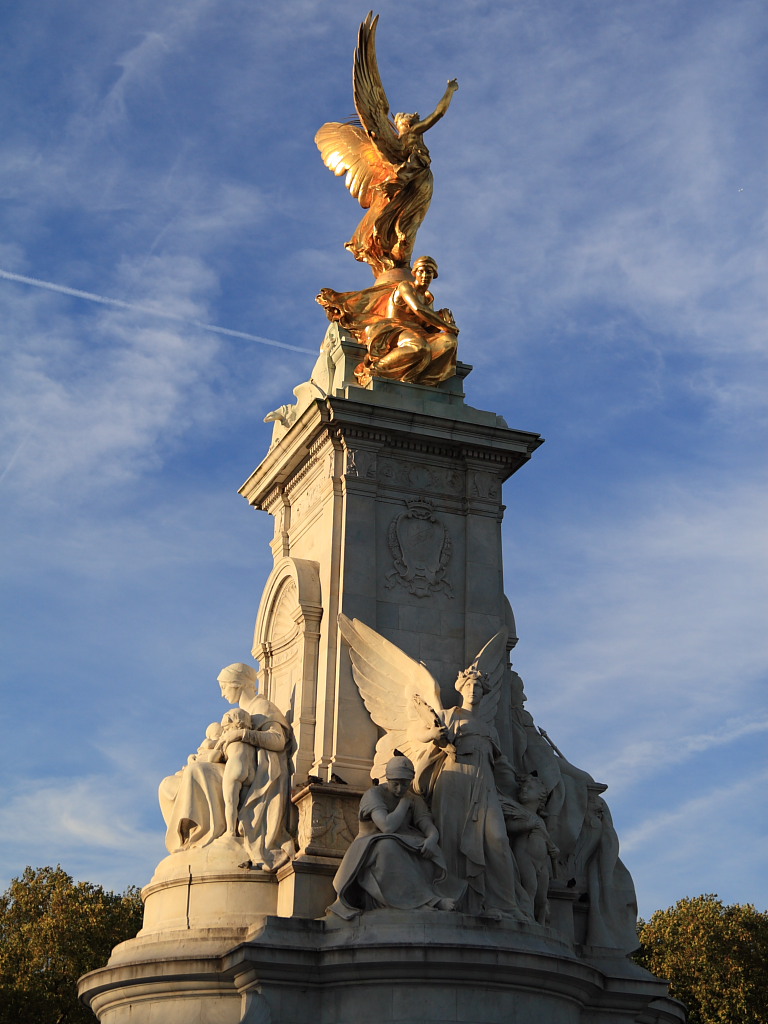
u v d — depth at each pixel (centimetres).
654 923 6047
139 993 2411
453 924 2311
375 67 3266
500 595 2939
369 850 2369
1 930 5338
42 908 5403
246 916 2442
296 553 3066
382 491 2908
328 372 3089
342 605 2772
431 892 2362
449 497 2966
